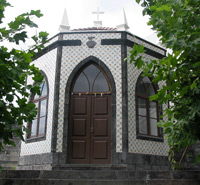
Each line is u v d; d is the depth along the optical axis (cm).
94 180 691
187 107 534
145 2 640
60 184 685
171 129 546
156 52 1108
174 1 492
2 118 458
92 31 1021
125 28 1045
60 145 929
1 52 439
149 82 1078
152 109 1066
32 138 1047
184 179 741
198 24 485
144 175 741
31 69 488
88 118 966
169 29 477
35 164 988
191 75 533
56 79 990
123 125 934
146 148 978
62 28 1052
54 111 959
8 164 1245
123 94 960
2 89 451
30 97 1104
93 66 1013
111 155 916
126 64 992
